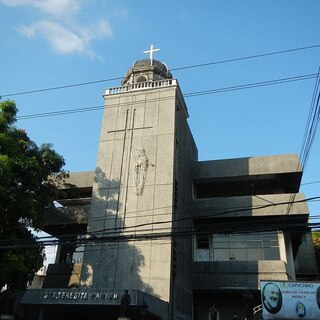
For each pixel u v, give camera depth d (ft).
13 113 63.87
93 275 72.69
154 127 83.87
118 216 76.89
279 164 94.17
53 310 65.26
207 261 86.22
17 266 55.01
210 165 98.43
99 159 83.97
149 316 61.26
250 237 89.04
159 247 72.08
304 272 100.07
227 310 85.51
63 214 88.94
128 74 98.43
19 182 61.31
